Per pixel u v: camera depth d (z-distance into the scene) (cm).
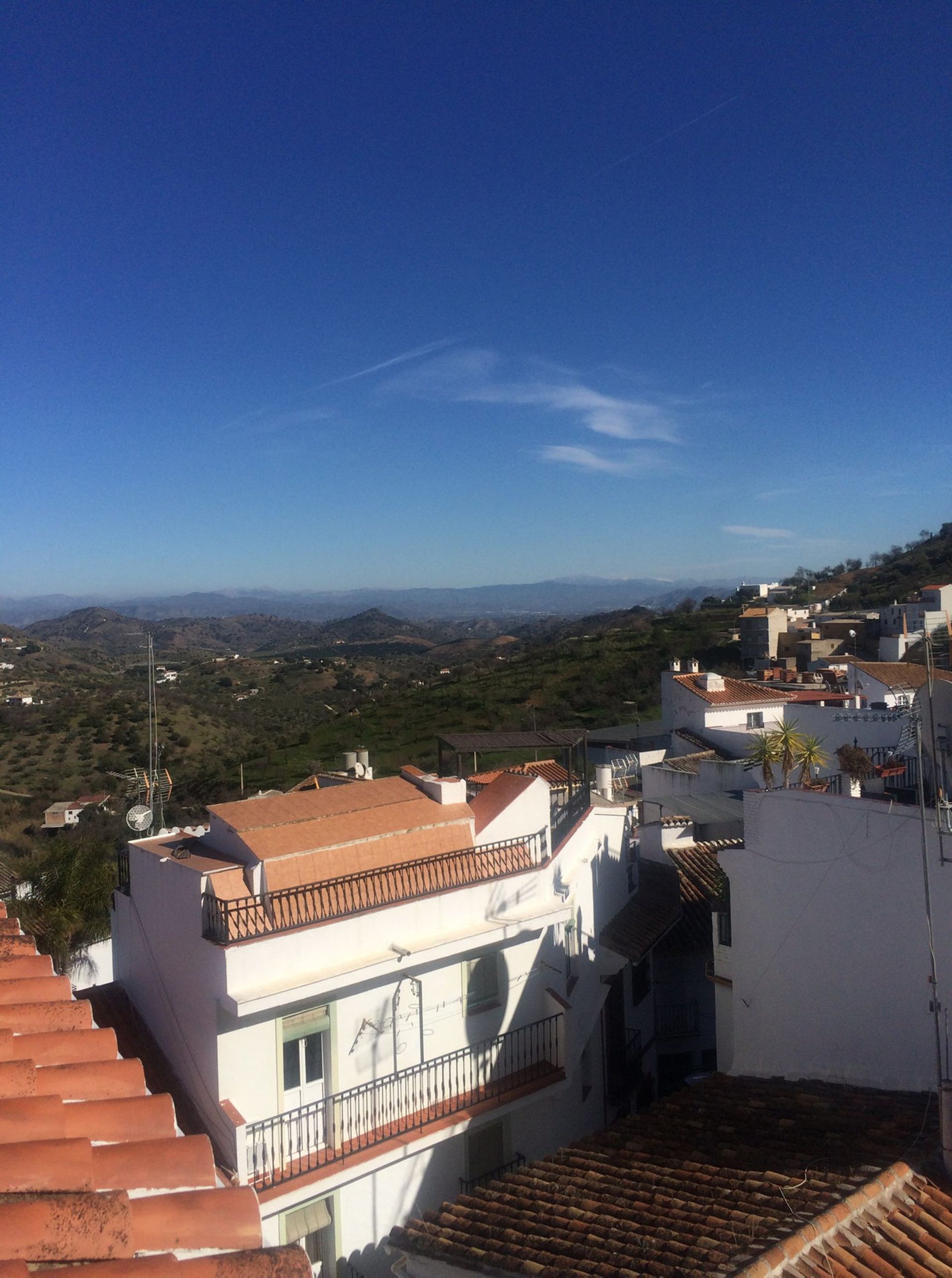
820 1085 1359
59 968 2083
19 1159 612
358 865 1434
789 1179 1009
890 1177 949
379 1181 1395
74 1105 701
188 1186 650
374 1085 1390
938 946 1243
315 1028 1355
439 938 1443
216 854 1434
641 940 1936
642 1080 2062
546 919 1557
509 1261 958
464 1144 1510
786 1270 816
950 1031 1224
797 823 1436
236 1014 1214
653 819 2581
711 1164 1118
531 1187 1158
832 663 8081
